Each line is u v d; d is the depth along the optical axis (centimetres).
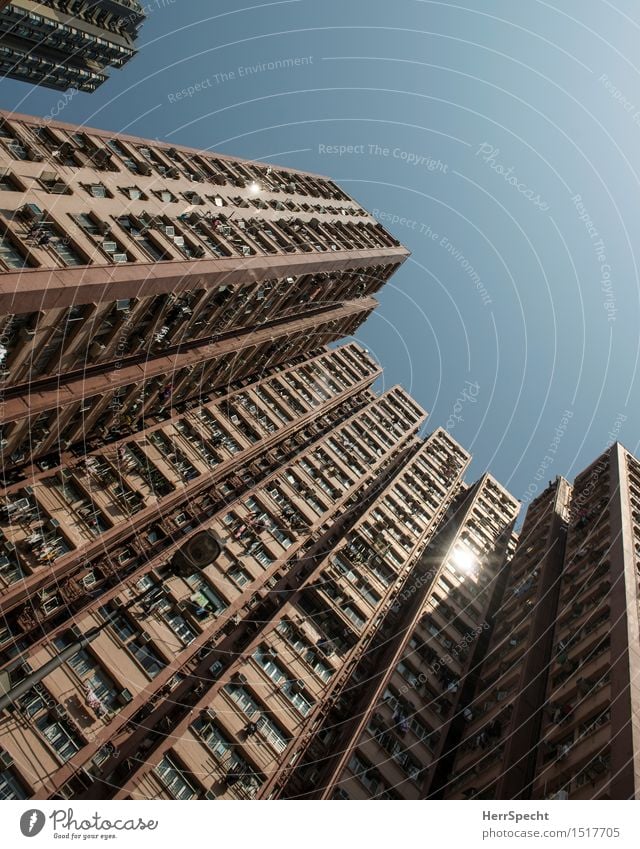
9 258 3250
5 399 3684
